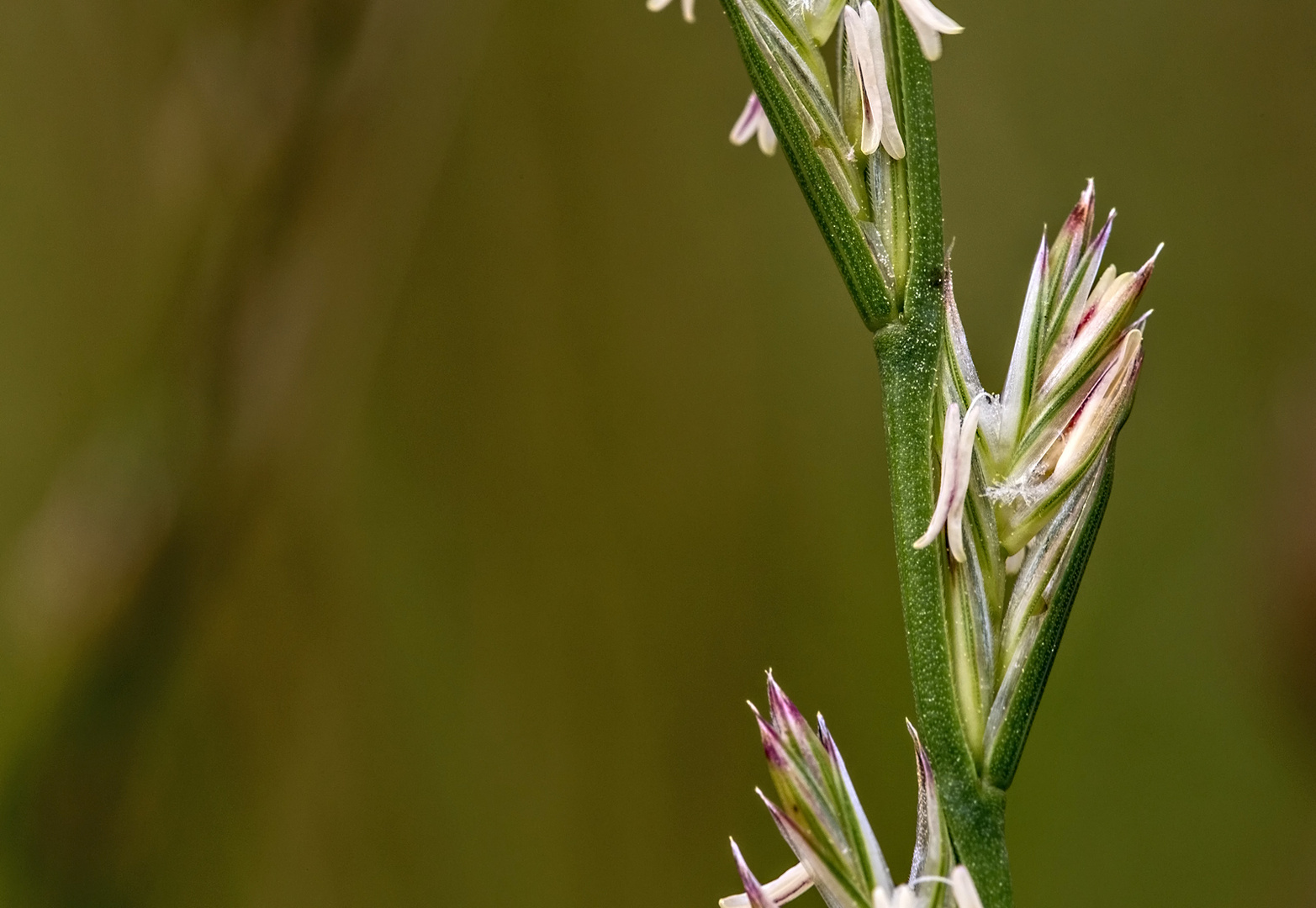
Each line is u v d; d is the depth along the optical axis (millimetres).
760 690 216
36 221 201
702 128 218
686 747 216
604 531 219
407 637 213
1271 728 204
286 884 199
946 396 106
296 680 206
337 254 164
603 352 219
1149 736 212
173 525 160
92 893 162
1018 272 215
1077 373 107
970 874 106
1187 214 218
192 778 193
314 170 162
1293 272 214
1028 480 107
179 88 162
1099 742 214
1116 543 220
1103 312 107
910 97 107
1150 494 219
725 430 220
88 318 201
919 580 106
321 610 208
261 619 205
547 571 219
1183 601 214
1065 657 218
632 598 219
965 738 106
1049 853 211
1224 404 216
